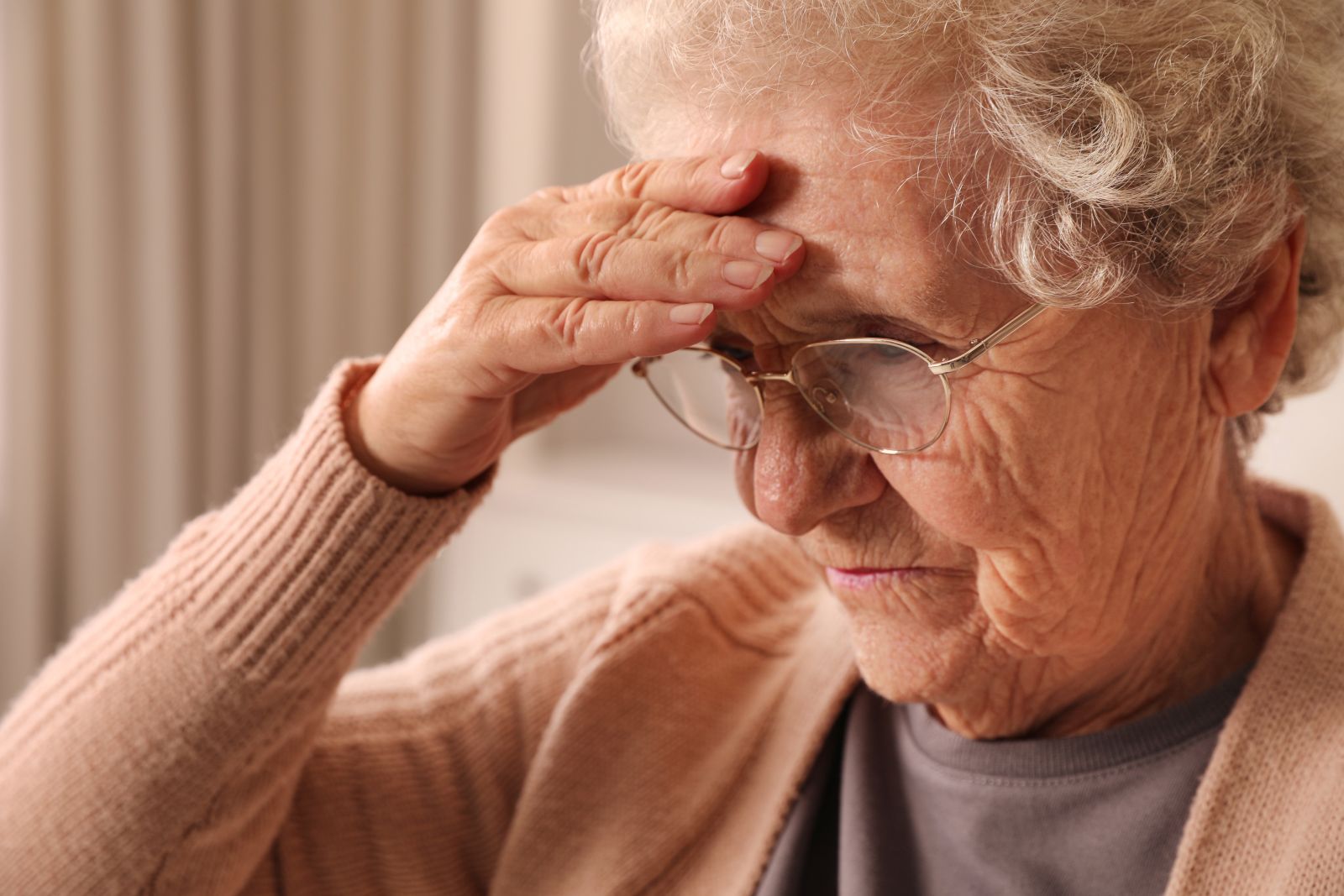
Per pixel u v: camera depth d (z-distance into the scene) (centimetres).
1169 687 90
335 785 107
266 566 92
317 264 248
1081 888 87
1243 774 80
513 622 117
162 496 230
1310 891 75
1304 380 91
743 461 88
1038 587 78
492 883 108
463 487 92
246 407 248
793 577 119
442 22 246
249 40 237
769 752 106
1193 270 73
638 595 112
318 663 94
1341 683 82
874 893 94
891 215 69
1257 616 91
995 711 91
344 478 89
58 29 212
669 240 74
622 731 107
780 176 72
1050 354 72
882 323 74
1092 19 68
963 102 68
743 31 70
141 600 96
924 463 76
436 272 256
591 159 252
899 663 85
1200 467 82
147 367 227
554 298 78
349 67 247
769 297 75
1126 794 87
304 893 105
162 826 93
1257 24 71
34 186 211
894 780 99
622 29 80
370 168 250
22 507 217
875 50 68
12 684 220
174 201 223
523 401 95
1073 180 67
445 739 110
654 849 104
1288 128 75
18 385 213
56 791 93
